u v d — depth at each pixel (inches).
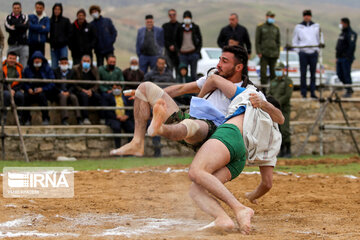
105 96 1027.9
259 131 366.0
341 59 1344.7
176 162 924.0
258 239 303.1
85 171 736.3
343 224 375.9
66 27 1001.5
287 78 1040.2
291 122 1197.1
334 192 566.3
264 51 1155.3
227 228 319.3
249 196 426.6
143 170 760.3
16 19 952.3
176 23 1086.4
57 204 454.9
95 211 423.5
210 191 324.2
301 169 835.4
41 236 313.7
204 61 1336.1
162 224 367.2
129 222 375.2
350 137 1268.5
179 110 349.1
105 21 1033.5
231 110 362.9
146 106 341.1
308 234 327.3
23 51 972.6
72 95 1011.9
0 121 994.7
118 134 1015.0
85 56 992.9
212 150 331.9
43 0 984.9
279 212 434.9
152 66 1096.2
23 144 932.0
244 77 386.3
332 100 1192.2
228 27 1122.7
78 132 1022.4
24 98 982.4
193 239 299.7
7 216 383.6
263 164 382.9
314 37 1214.3
